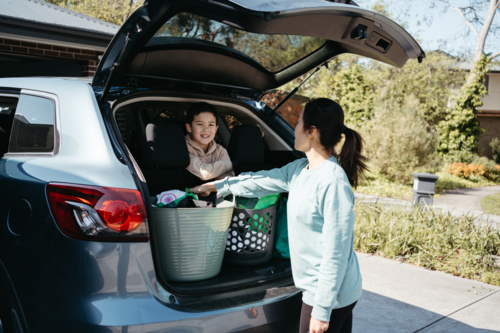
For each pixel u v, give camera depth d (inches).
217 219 78.4
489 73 961.5
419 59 95.8
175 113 123.1
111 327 57.9
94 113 73.0
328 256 60.9
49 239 63.7
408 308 132.0
